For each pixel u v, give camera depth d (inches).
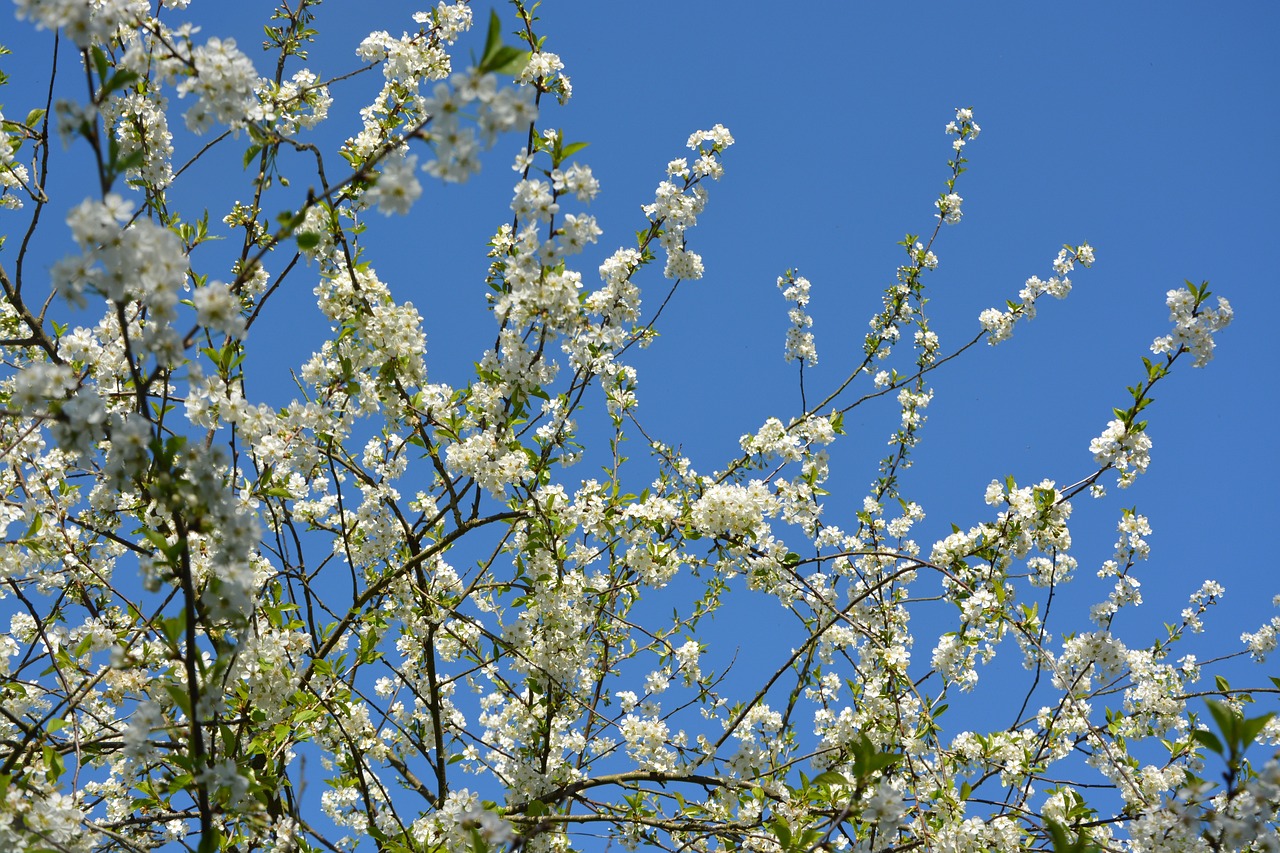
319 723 216.7
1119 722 253.9
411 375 219.9
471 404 233.0
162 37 146.7
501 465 221.1
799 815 196.9
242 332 130.6
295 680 194.9
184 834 230.2
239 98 150.0
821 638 295.7
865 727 257.6
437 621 238.8
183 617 131.7
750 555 243.0
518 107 126.3
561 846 241.4
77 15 125.0
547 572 245.4
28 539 186.7
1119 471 244.7
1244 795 133.6
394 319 212.5
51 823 144.5
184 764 141.9
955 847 194.5
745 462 274.7
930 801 225.6
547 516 228.4
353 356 216.4
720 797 217.0
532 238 184.2
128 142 186.9
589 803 229.3
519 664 252.7
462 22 228.5
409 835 210.1
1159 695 255.6
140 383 126.2
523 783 247.6
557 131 198.2
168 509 128.8
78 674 201.2
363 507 244.7
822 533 308.0
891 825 140.6
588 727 280.5
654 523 231.8
